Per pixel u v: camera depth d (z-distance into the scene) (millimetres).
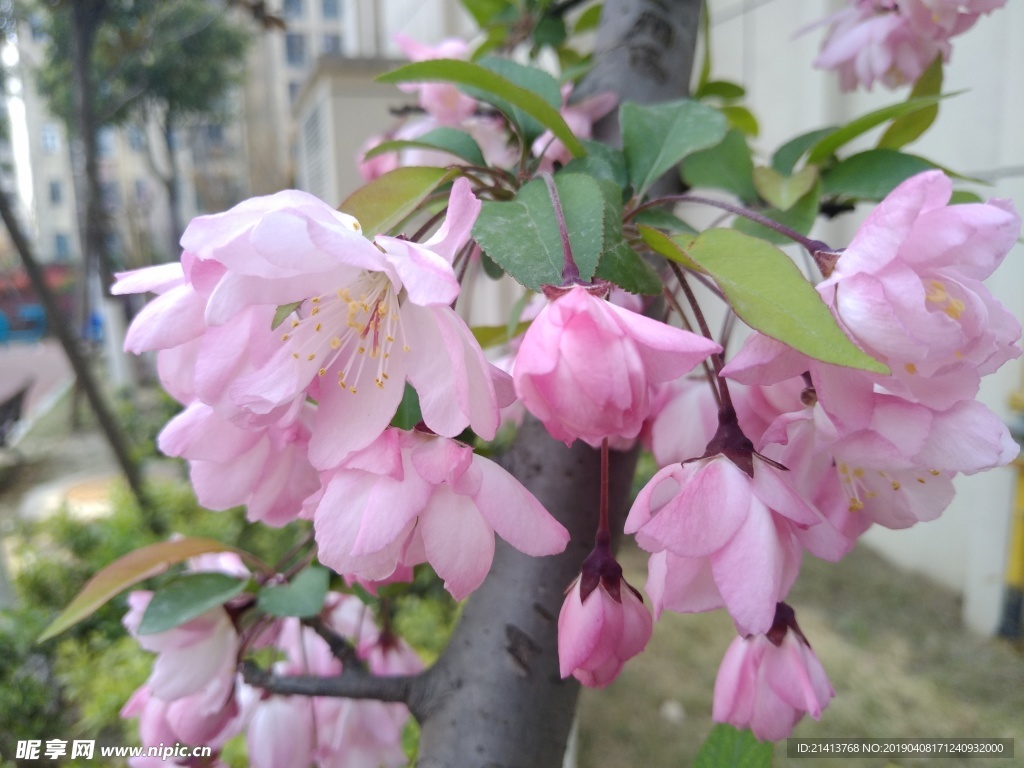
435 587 550
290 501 129
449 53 213
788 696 128
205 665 157
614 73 178
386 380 104
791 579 104
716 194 354
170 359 122
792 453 113
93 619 578
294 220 95
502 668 137
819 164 173
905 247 99
